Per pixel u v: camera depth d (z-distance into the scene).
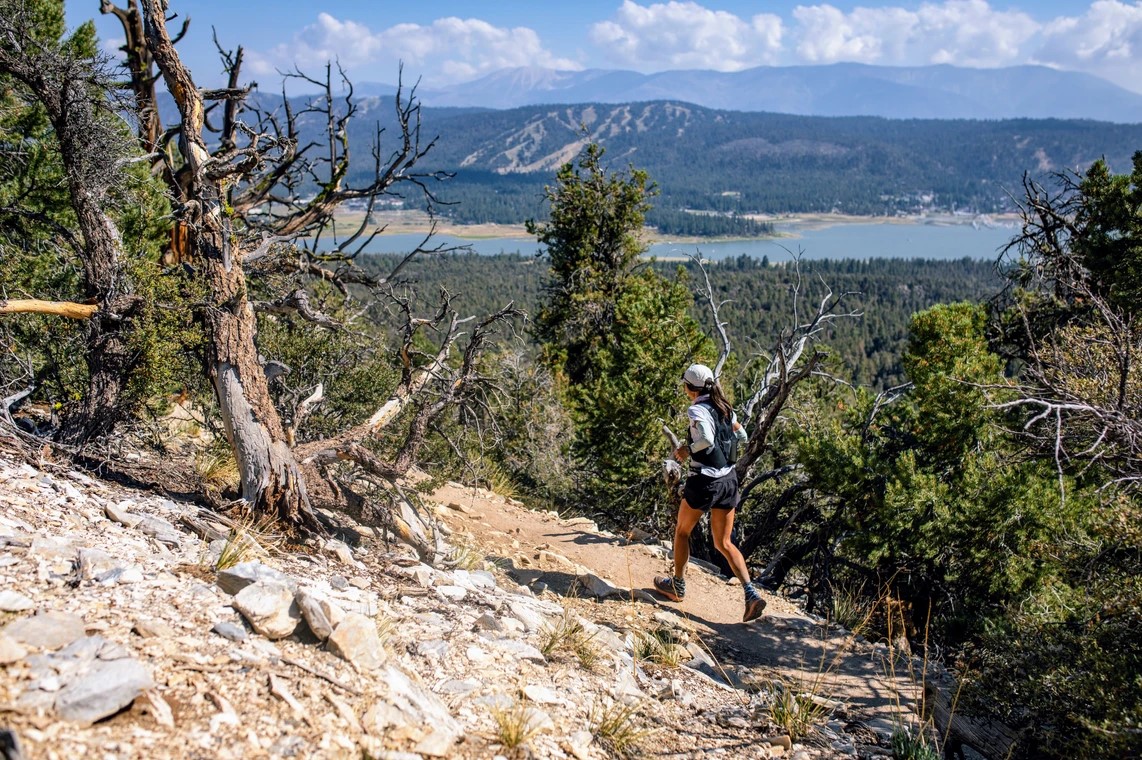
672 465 6.05
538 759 3.02
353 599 4.05
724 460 5.76
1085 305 10.01
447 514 7.84
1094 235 11.66
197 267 5.75
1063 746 4.10
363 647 3.29
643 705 4.02
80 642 2.66
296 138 8.00
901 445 9.20
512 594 5.40
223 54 8.20
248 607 3.30
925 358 9.60
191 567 3.81
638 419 14.35
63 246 6.71
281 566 4.37
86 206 5.85
